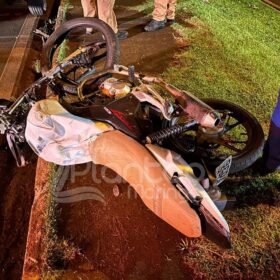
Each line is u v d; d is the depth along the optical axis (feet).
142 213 10.82
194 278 9.27
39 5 22.48
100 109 10.27
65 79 13.43
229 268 9.44
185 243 9.98
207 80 16.35
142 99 10.32
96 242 10.11
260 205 10.96
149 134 10.07
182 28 20.48
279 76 16.88
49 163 12.23
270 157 11.21
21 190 13.01
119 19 21.52
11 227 11.93
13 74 18.01
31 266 9.55
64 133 10.28
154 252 9.84
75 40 19.24
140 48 18.76
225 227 8.68
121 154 9.57
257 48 19.16
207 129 9.91
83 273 9.41
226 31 20.56
